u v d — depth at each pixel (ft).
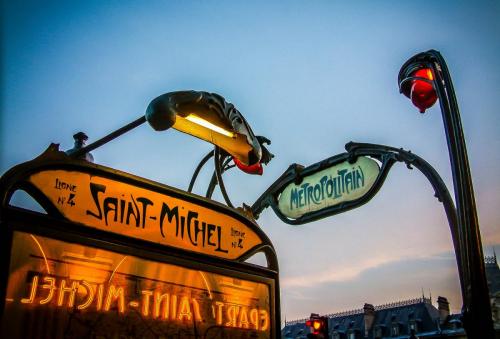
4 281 9.46
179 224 13.24
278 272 15.48
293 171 24.97
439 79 19.57
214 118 14.66
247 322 13.91
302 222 24.00
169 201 13.16
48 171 10.82
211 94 14.62
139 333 11.28
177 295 12.36
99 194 11.62
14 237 9.80
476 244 16.47
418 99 20.53
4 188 9.93
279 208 25.29
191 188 17.22
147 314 11.56
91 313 10.58
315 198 23.77
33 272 9.94
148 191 12.73
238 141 15.72
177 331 12.06
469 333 15.85
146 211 12.53
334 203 22.94
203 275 13.20
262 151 17.88
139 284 11.64
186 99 13.65
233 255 14.44
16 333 9.43
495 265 105.70
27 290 9.77
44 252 10.19
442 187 20.22
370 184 21.80
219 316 13.21
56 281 10.21
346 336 159.84
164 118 12.96
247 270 14.51
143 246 12.01
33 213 10.21
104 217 11.59
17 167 10.27
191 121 14.52
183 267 12.78
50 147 10.96
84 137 18.72
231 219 14.74
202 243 13.69
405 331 143.95
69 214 10.94
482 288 15.96
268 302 14.79
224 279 13.76
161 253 12.37
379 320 153.89
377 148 22.25
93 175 11.62
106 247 11.22
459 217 17.10
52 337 9.89
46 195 10.64
